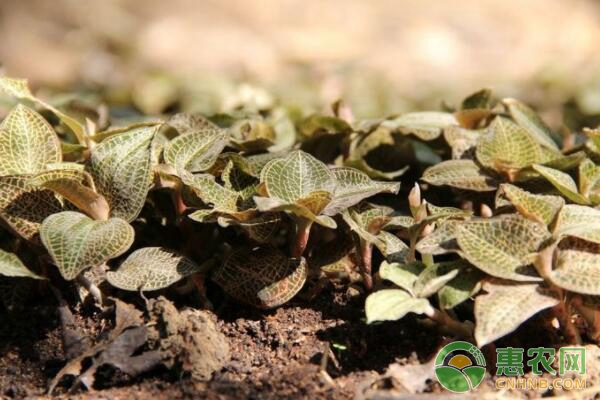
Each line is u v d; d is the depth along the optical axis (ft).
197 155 1.78
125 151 1.72
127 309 1.69
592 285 1.59
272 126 2.06
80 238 1.64
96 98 2.47
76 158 1.87
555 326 1.73
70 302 1.76
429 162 2.02
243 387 1.64
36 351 1.72
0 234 1.76
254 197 1.62
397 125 1.98
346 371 1.69
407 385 1.63
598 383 1.67
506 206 1.77
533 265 1.63
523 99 2.74
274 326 1.74
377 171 1.91
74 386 1.64
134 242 1.83
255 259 1.74
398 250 1.75
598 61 3.24
